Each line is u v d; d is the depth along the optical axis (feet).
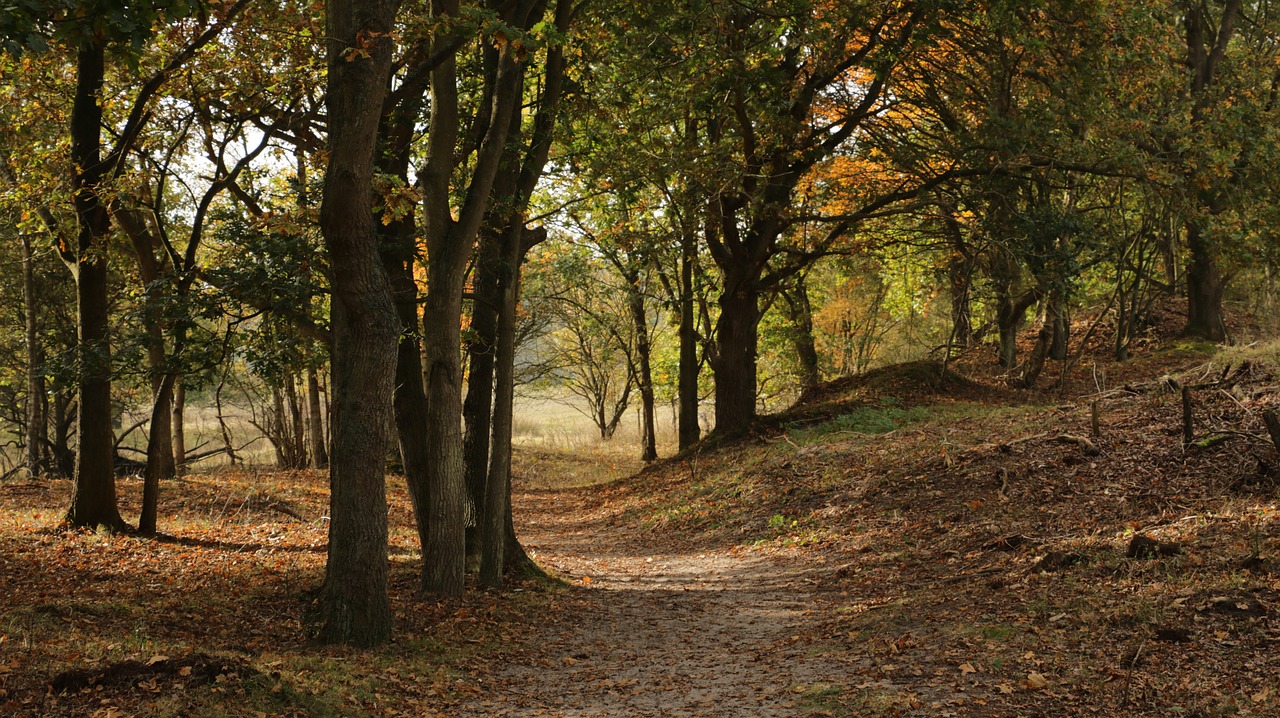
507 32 28.63
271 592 37.83
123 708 20.16
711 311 117.19
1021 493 43.11
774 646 30.78
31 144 50.03
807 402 94.02
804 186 87.04
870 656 26.76
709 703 24.47
